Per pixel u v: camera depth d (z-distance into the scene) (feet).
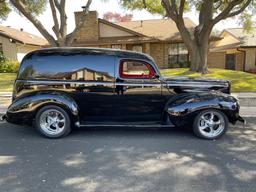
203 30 48.06
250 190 11.49
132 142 17.81
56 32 42.55
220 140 18.26
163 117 19.61
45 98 18.24
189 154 15.65
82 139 18.44
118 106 19.22
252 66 82.23
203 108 18.12
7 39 82.99
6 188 11.72
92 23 76.79
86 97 18.85
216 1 54.70
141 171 13.37
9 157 15.25
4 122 22.93
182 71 52.21
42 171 13.41
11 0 41.34
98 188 11.68
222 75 47.47
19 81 18.79
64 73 18.66
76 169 13.62
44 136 18.74
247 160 14.73
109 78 18.79
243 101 30.66
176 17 47.88
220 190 11.48
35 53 18.79
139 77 19.12
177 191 11.40
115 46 77.05
